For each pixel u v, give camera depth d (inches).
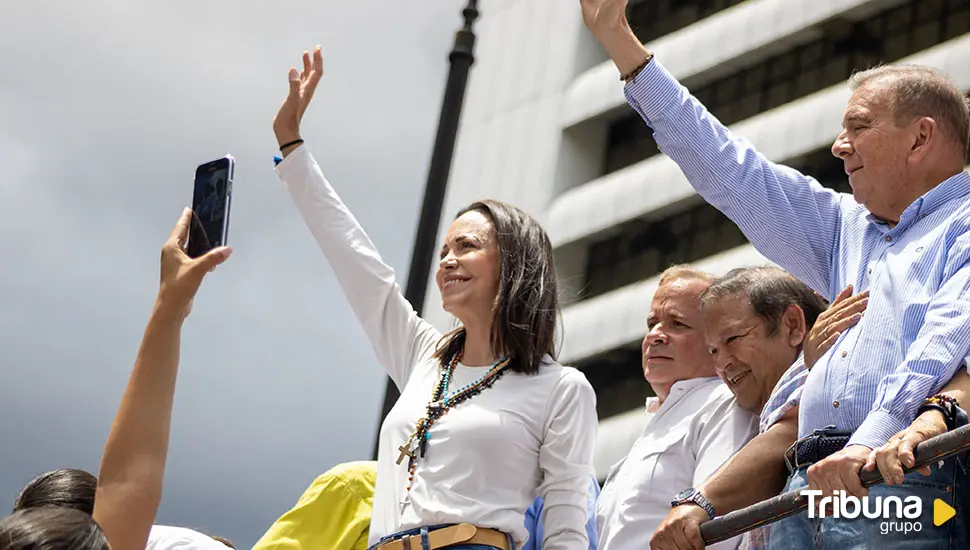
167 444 221.9
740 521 251.3
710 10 2039.9
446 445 288.2
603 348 1892.2
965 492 242.1
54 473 245.4
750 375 308.2
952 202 269.0
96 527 188.4
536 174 2144.4
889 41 1788.9
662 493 316.2
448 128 550.6
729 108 1940.2
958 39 1672.0
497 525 282.0
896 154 273.7
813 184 306.0
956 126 275.9
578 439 293.9
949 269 259.0
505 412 291.7
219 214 235.9
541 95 2201.0
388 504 289.1
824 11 1820.9
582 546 289.6
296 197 332.8
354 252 328.5
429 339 322.7
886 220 280.1
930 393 243.0
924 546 239.1
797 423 278.1
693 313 343.6
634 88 312.5
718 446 310.3
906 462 227.0
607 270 2014.0
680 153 310.0
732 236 1868.8
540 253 308.2
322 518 326.6
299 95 337.1
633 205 1962.4
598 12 315.9
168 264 230.5
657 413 333.7
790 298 308.8
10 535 183.6
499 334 300.2
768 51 1892.2
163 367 224.2
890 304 263.0
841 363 262.8
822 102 1760.6
